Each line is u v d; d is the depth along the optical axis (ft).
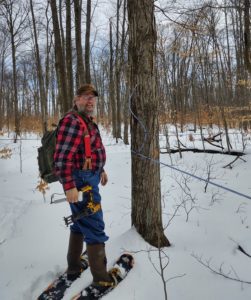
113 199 18.35
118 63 50.96
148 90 11.94
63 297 9.57
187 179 21.50
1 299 9.54
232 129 46.80
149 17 11.78
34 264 11.59
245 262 11.39
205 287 10.03
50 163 10.05
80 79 34.99
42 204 18.67
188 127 62.18
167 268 10.85
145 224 12.07
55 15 31.58
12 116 100.37
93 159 9.89
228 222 14.49
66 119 9.48
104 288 9.67
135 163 12.25
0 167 31.68
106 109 108.47
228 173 22.74
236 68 44.47
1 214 17.46
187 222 14.49
